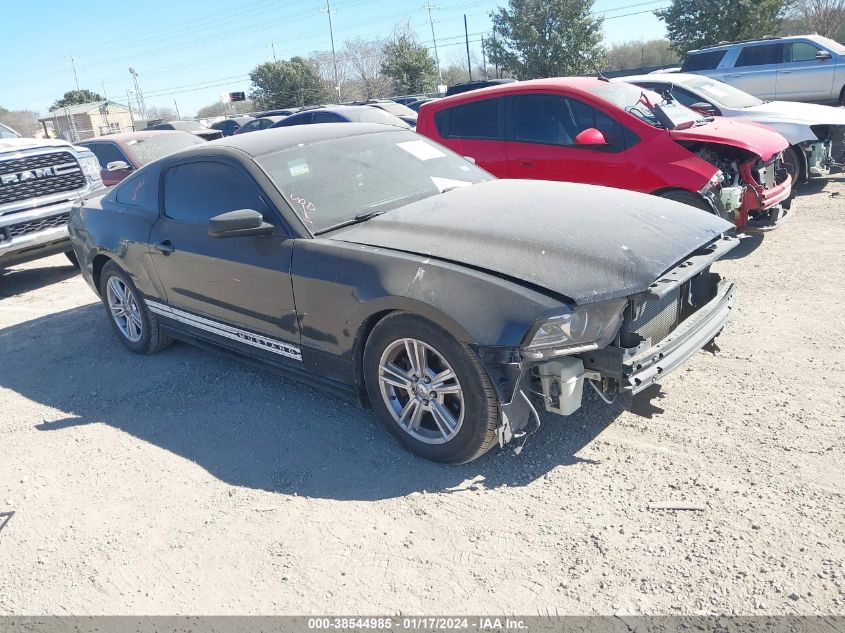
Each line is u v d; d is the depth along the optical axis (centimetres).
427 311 305
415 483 325
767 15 3444
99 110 6159
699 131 615
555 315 282
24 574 292
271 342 399
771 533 265
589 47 4225
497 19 4381
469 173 460
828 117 829
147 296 491
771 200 612
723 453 321
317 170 407
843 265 570
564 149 653
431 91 4766
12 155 733
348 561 277
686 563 255
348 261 341
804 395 365
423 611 246
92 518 326
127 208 503
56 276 858
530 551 271
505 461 335
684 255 320
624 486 305
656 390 342
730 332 459
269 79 4956
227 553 289
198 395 448
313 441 374
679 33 3650
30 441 411
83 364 530
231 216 361
